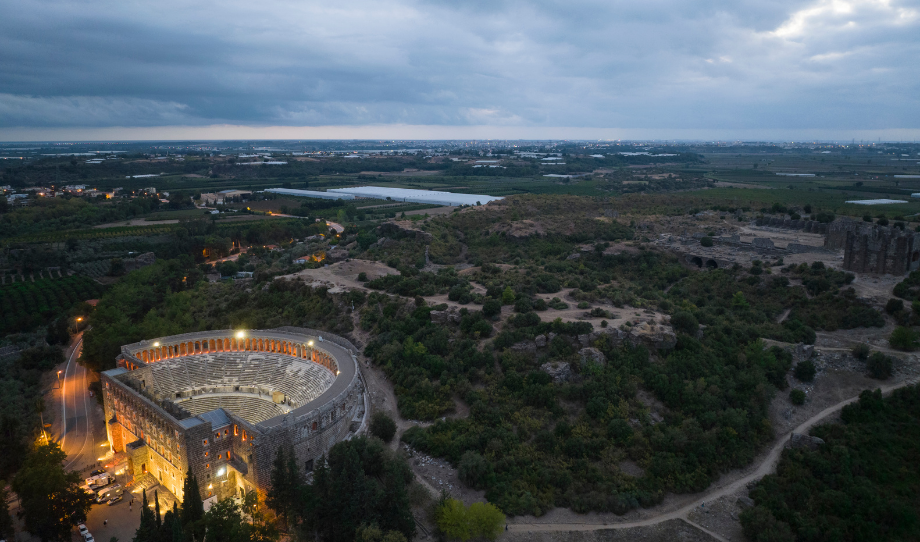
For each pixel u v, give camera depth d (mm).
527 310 172625
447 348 162875
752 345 155875
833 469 123875
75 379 187625
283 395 154125
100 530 112562
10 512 121438
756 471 126688
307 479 120312
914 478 119875
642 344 152750
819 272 198250
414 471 124812
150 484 128375
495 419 136125
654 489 119812
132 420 135250
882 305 169375
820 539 109438
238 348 174875
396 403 150500
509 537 107812
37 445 132750
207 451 118000
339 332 187000
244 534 100625
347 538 103250
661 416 137500
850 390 145000
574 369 147625
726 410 136125
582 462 124688
